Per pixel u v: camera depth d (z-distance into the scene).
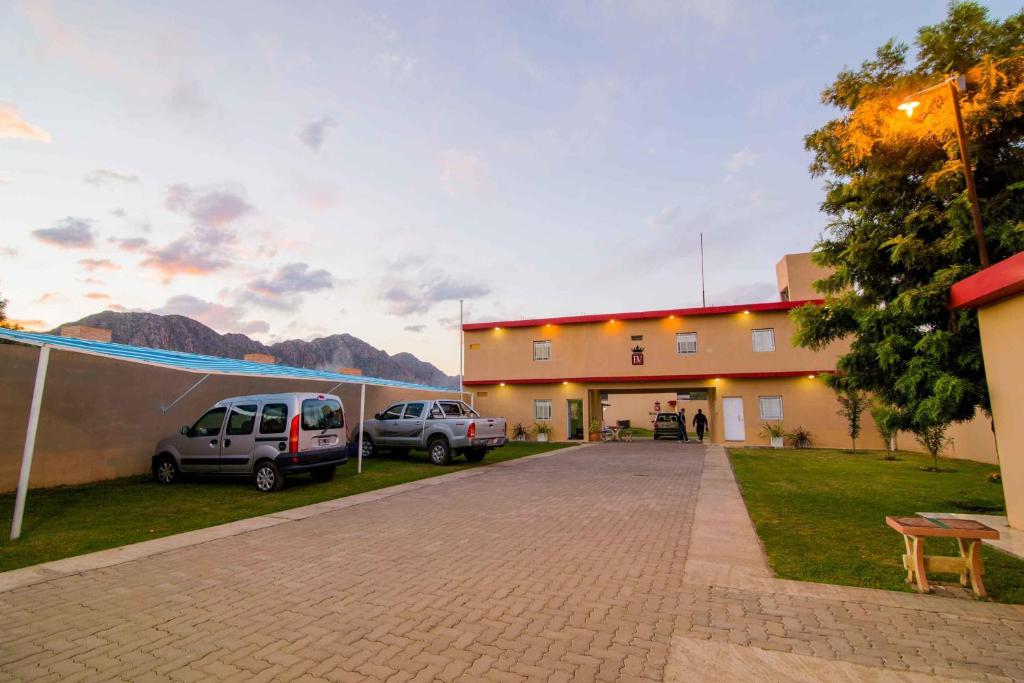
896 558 5.41
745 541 6.15
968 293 6.79
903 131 8.24
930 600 4.24
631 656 3.29
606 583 4.70
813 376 21.80
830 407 21.55
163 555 5.62
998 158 8.03
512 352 26.66
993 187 8.14
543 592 4.48
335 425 10.63
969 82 7.76
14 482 9.19
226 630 3.71
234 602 4.25
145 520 7.30
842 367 9.14
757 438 22.33
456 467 13.70
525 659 3.25
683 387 24.23
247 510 8.02
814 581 4.73
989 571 4.92
